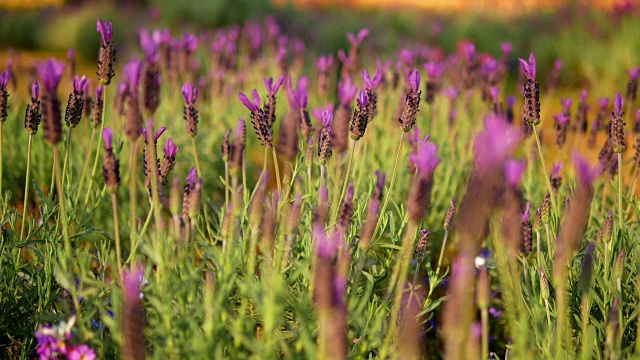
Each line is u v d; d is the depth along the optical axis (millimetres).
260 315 1092
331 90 2137
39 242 1141
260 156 1822
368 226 1034
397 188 1459
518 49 3590
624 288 1107
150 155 1037
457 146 1634
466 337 917
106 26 1146
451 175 1545
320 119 1171
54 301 1152
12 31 4340
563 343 1072
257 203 1030
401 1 5133
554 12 4078
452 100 1694
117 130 1459
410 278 1209
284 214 1091
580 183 956
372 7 5387
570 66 3217
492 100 1592
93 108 1161
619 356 1023
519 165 936
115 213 1036
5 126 1577
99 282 1036
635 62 2723
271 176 1664
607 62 2893
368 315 1081
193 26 4402
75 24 4188
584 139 1575
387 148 1542
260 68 2100
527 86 1107
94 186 1420
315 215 1072
